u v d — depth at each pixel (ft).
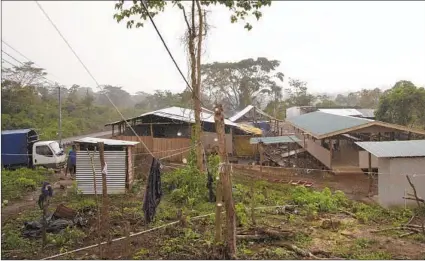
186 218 40.09
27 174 67.05
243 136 91.61
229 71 157.17
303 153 91.45
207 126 89.51
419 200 46.11
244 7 56.08
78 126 134.92
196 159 62.54
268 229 37.27
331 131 70.95
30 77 117.29
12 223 40.52
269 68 161.79
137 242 34.24
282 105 169.99
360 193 59.57
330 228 41.19
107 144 54.44
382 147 54.70
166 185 57.36
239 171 74.54
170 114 88.63
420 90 78.18
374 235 39.09
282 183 65.26
